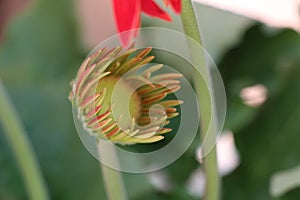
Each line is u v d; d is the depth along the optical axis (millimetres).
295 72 534
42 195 400
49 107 538
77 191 514
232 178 539
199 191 523
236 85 528
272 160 530
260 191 526
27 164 394
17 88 547
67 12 590
